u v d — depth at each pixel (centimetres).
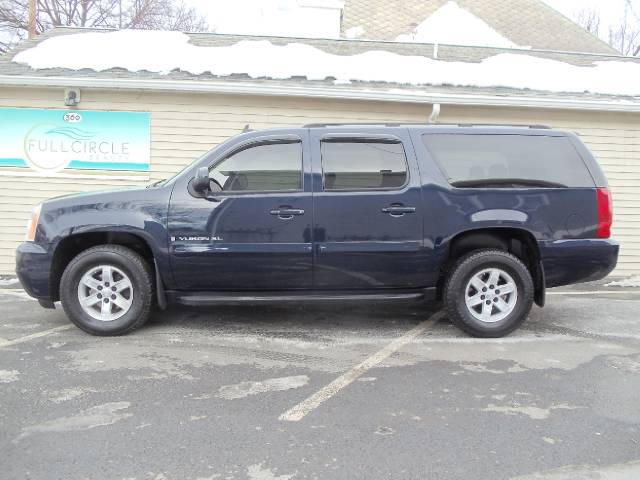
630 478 288
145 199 514
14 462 298
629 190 919
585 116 902
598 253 521
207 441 323
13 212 873
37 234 519
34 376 423
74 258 521
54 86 841
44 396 386
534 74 962
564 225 520
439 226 516
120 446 316
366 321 591
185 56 930
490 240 540
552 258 520
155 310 628
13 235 876
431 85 921
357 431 337
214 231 511
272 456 307
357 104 884
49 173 872
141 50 934
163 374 429
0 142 862
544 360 469
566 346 509
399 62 968
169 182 524
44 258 515
